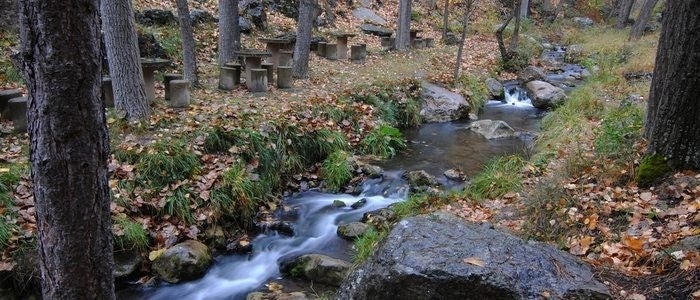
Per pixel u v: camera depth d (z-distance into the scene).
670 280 3.36
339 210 6.71
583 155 6.01
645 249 3.83
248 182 6.41
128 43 6.80
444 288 3.00
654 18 24.97
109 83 7.62
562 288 3.04
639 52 15.08
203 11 13.55
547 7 27.06
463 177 7.63
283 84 10.03
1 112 6.87
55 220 1.98
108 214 2.15
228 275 5.30
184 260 5.09
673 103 4.73
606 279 3.38
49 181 1.93
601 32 22.61
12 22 9.66
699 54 4.51
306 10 10.77
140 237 5.16
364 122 9.30
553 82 14.38
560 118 9.51
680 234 3.91
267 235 6.11
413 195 6.75
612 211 4.63
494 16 23.14
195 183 6.02
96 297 2.16
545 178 5.84
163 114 7.37
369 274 3.26
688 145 4.74
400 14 15.73
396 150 9.01
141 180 5.79
